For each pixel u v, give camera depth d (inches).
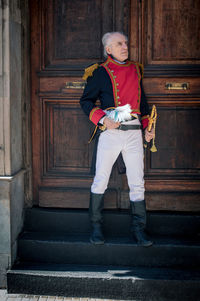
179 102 112.6
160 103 113.4
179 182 114.5
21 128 111.6
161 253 101.3
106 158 98.3
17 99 106.9
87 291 96.3
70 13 113.1
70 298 96.5
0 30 97.8
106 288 95.6
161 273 97.4
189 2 110.1
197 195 113.7
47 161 117.4
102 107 99.0
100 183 100.3
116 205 114.8
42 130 115.9
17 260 106.2
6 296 97.3
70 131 116.3
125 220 109.2
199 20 110.5
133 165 98.9
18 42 106.7
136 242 102.9
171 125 113.8
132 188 100.9
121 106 94.2
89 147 116.0
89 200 112.3
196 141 113.7
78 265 103.3
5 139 100.4
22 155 113.0
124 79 96.2
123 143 97.3
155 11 111.2
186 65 112.1
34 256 105.6
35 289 97.8
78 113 115.6
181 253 100.9
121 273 97.6
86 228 111.7
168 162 114.7
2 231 101.0
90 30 113.3
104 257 102.9
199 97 111.7
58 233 111.4
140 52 111.9
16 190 106.3
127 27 111.5
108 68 97.2
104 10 112.2
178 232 109.7
